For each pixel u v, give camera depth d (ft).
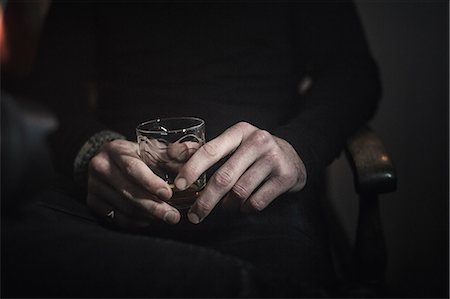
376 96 2.79
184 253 1.65
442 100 3.54
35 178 1.33
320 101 2.65
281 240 2.05
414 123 3.63
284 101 2.74
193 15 2.73
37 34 3.62
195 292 1.53
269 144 2.10
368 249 2.25
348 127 2.54
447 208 3.65
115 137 2.40
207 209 2.01
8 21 3.58
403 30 3.53
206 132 2.58
